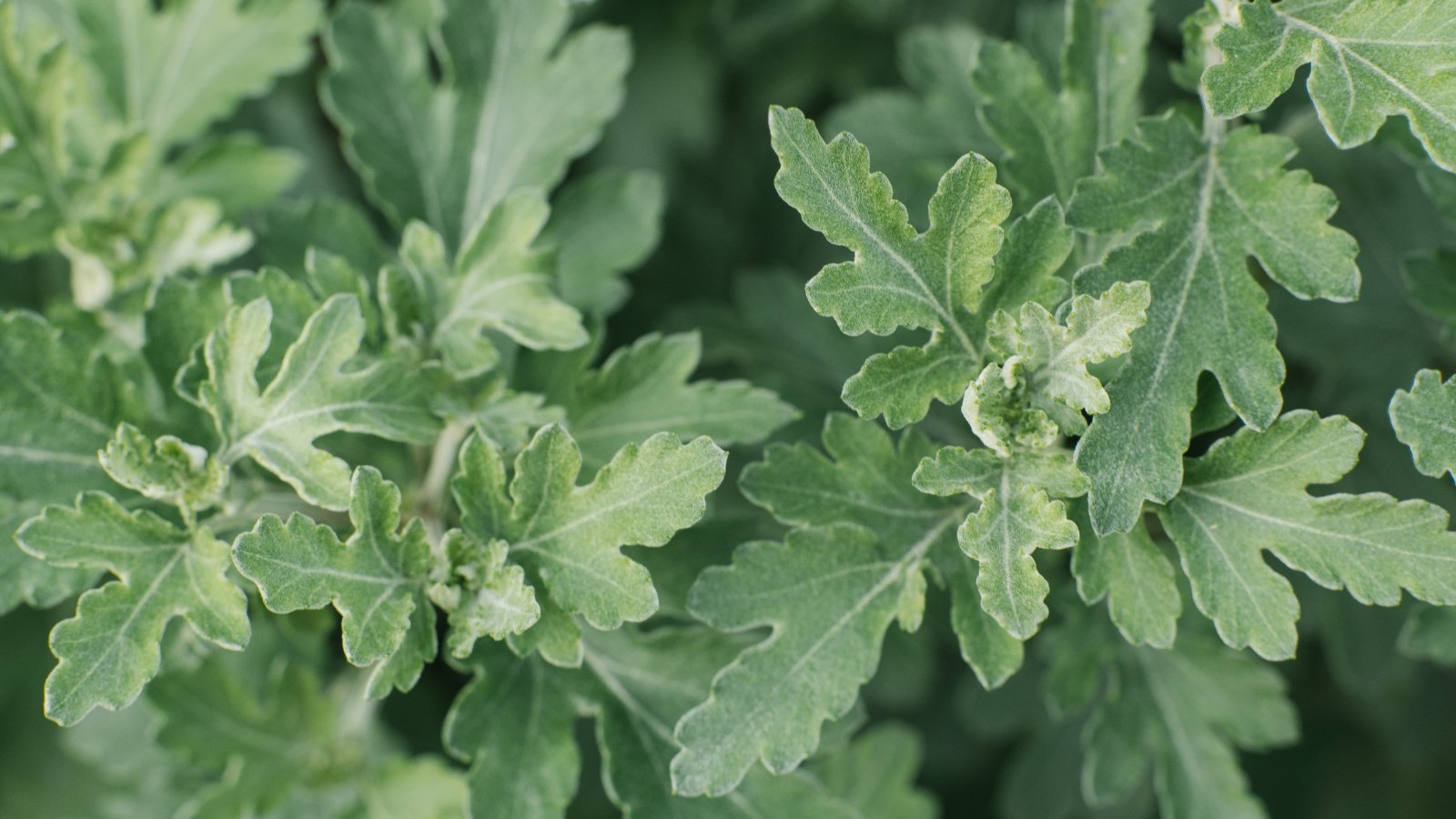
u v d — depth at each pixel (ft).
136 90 1.95
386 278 1.74
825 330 2.03
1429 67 1.60
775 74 2.29
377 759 2.06
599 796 2.15
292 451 1.67
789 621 1.66
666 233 2.32
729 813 1.73
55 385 1.71
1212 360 1.63
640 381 1.77
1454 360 1.94
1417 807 2.40
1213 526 1.63
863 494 1.69
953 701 2.38
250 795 1.88
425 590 1.65
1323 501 1.61
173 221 1.85
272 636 1.98
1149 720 1.83
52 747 2.18
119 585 1.65
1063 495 1.62
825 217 1.60
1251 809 1.82
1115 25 1.74
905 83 2.27
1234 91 1.61
